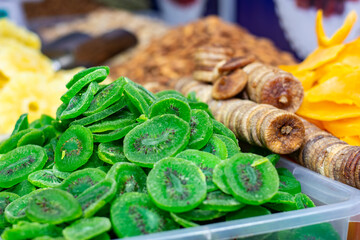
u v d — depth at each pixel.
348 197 0.35
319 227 0.32
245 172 0.32
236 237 0.30
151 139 0.34
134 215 0.30
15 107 0.58
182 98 0.37
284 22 0.99
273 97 0.43
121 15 1.45
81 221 0.29
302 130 0.38
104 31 1.27
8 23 0.84
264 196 0.30
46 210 0.29
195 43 0.81
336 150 0.38
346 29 0.46
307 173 0.40
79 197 0.30
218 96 0.46
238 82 0.45
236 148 0.36
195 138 0.35
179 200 0.30
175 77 0.73
